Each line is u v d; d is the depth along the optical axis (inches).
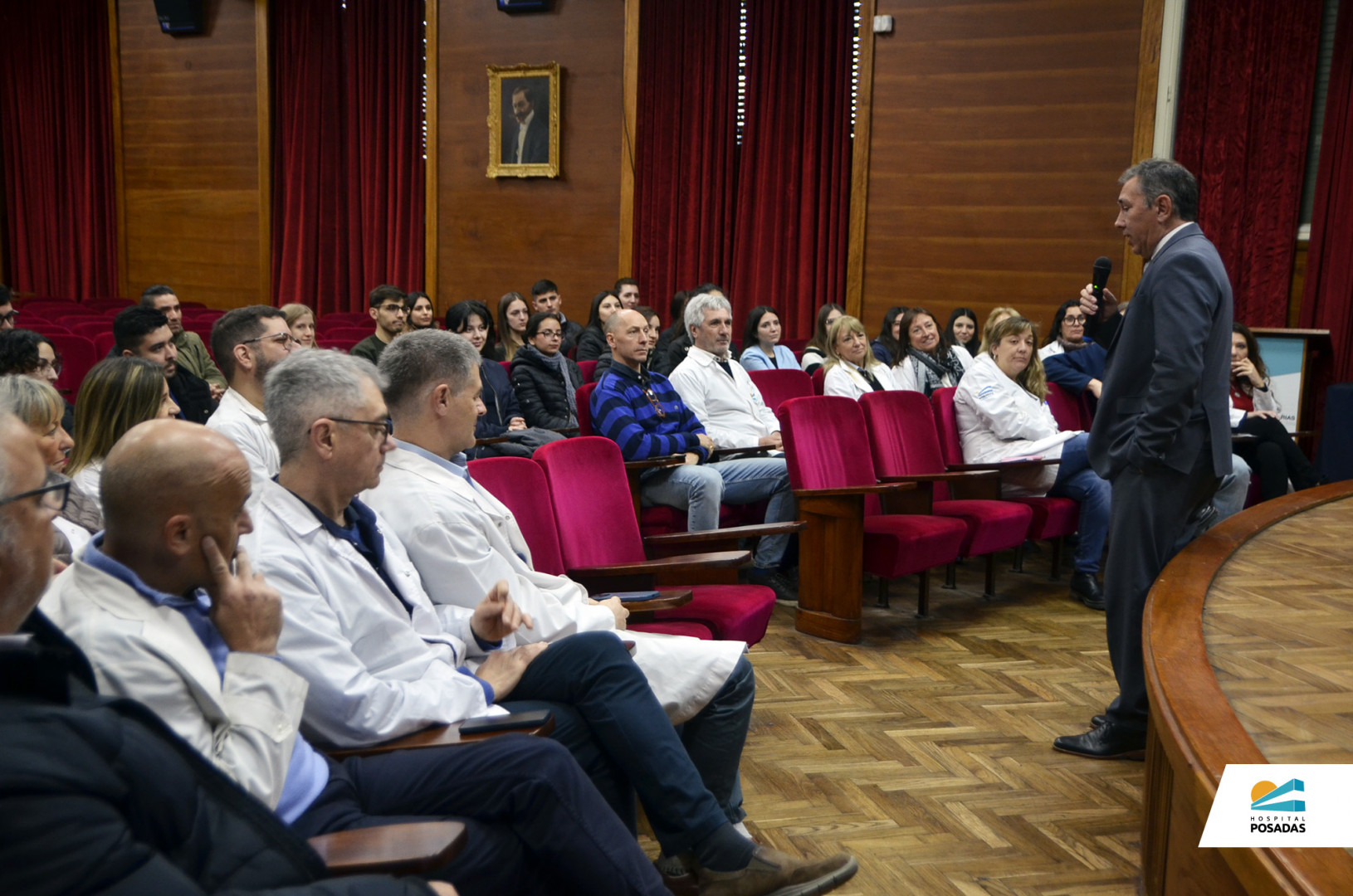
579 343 237.3
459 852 48.4
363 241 374.3
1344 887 34.3
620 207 329.7
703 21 311.6
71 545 77.5
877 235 293.4
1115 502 102.2
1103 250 268.1
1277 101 253.1
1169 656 55.3
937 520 149.7
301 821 55.1
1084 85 266.7
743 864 71.7
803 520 141.1
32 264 448.5
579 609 82.8
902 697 118.7
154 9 402.6
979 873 80.8
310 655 61.6
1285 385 221.6
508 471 98.4
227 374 109.0
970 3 276.7
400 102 359.6
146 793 39.6
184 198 407.2
